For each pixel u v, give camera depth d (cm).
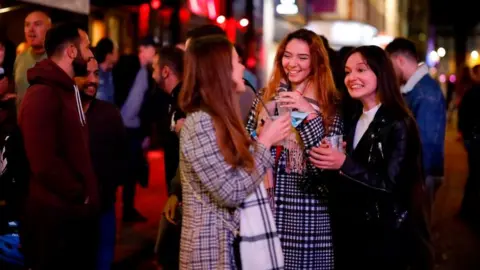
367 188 370
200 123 305
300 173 372
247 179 306
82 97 445
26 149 363
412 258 378
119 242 697
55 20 608
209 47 310
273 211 373
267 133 321
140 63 832
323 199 377
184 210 320
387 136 372
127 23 1288
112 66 753
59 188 364
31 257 383
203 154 303
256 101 402
